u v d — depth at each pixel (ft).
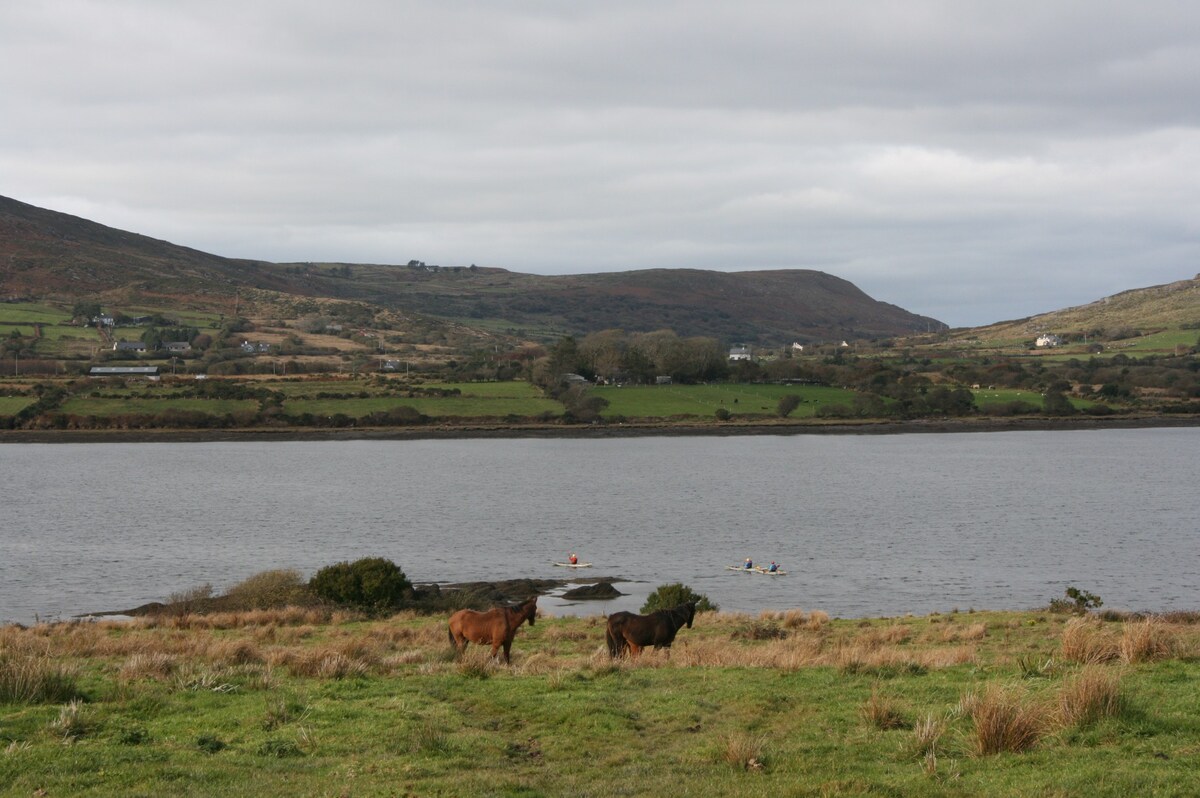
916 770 42.09
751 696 56.49
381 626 115.75
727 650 81.15
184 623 119.14
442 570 221.25
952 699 54.75
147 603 181.06
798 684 60.34
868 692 57.21
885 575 211.61
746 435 649.61
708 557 238.68
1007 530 284.20
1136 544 256.52
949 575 211.61
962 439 646.33
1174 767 40.09
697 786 40.40
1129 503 347.15
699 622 119.44
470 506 345.51
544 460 522.06
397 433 604.49
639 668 68.23
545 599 182.09
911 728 48.83
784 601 181.68
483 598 165.48
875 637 94.43
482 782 41.04
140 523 301.22
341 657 65.51
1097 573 213.66
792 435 652.89
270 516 318.45
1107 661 63.72
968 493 380.58
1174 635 71.26
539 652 83.10
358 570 146.00
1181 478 428.15
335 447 581.53
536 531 285.84
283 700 53.47
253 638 99.45
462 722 51.13
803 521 306.14
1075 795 37.37
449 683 60.75
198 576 212.84
